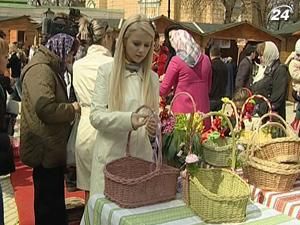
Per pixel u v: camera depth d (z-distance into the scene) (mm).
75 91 3787
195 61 4590
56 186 3826
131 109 2914
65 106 3557
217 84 8516
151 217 2420
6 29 17953
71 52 3752
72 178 4715
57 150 3646
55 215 3852
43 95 3449
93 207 2631
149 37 2859
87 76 3684
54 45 3658
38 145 3602
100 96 2936
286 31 17750
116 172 2701
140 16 2871
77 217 4430
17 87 6328
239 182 2590
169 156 2895
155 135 2764
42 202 3816
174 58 4613
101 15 21672
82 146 3695
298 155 3076
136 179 2492
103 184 2934
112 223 2451
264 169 2900
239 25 15055
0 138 3025
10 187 5441
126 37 2859
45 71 3498
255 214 2559
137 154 2955
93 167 3006
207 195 2375
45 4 23641
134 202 2514
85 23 3822
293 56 6574
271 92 6109
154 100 3020
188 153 2703
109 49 3836
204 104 4691
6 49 3209
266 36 15453
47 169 3742
